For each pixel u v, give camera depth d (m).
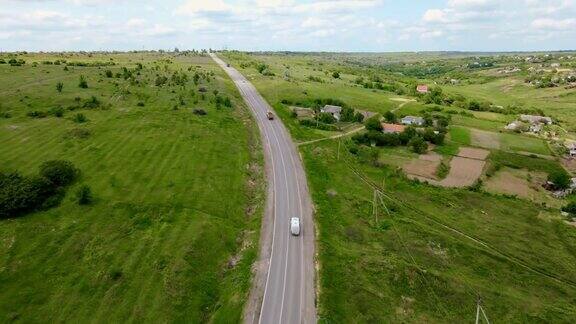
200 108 139.38
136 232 69.00
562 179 106.50
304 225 77.25
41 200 72.88
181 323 53.00
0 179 74.06
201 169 93.81
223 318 54.09
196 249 66.06
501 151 130.88
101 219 71.00
